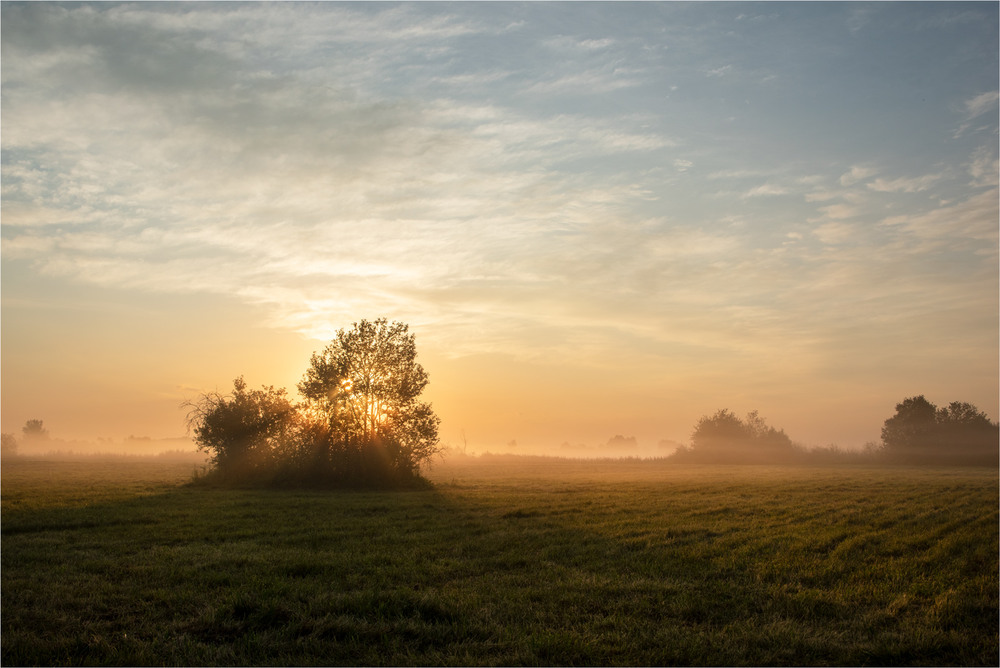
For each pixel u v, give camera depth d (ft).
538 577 39.88
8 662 25.16
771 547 51.83
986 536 58.75
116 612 31.91
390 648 26.53
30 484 120.67
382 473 123.03
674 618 31.35
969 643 27.61
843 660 25.73
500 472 202.69
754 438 338.54
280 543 52.95
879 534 59.31
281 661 25.04
